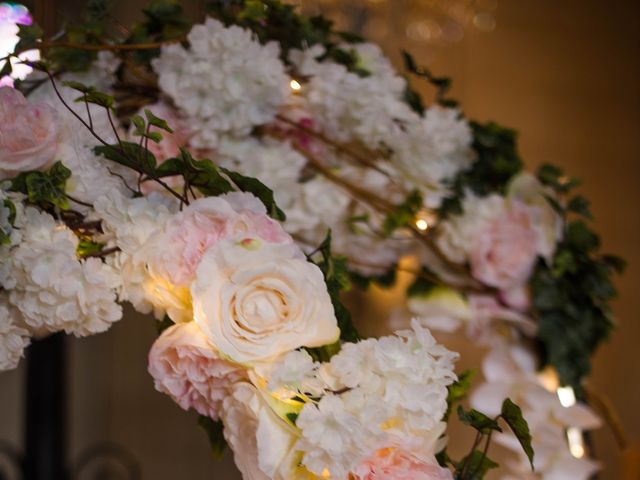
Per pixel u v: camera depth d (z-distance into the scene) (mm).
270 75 1038
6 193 833
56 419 1854
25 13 1095
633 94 2812
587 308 1278
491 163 1287
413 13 1994
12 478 1999
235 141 1090
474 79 2531
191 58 1027
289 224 1143
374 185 1189
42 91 974
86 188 856
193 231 792
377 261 1263
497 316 1257
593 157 2730
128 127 1087
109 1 1081
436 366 768
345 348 765
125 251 817
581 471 1229
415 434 763
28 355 1828
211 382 786
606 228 2727
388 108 1129
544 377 1285
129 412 2201
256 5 1080
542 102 2648
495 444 2193
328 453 723
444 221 1259
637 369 2686
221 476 2289
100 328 824
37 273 805
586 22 2750
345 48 1171
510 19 2604
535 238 1248
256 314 759
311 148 1183
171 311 805
